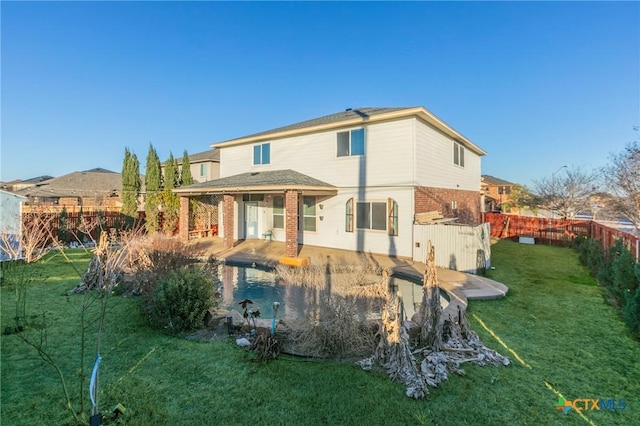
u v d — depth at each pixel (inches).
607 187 716.7
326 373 173.6
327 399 150.9
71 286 346.9
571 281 395.5
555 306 297.9
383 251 557.0
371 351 197.0
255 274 462.9
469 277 400.5
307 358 191.9
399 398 151.7
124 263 370.0
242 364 183.8
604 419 140.2
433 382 162.2
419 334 206.7
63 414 137.9
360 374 172.4
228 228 625.6
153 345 208.8
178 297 233.1
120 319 254.1
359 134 579.8
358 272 358.3
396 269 447.8
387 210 550.0
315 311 226.1
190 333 229.3
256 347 195.2
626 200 637.9
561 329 242.4
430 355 185.6
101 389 157.1
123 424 129.6
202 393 155.3
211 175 1114.1
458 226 455.5
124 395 152.4
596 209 1021.2
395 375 167.8
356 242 590.6
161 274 297.0
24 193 1238.9
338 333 200.2
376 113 584.7
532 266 490.9
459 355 191.2
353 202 591.5
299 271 372.2
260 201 757.3
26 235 484.1
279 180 569.6
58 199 1275.8
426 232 490.3
